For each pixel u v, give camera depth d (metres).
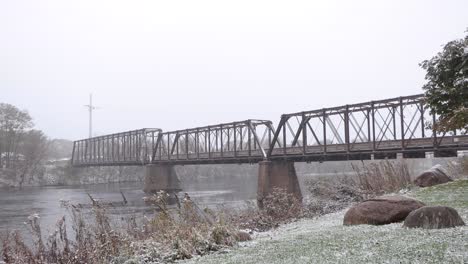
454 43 15.68
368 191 25.61
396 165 29.16
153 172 77.69
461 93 15.46
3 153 110.81
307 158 47.84
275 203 22.28
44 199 58.50
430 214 11.16
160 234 12.98
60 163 134.38
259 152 54.62
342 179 29.45
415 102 36.19
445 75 15.88
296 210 22.00
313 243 10.90
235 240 12.58
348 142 41.72
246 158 55.50
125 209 32.56
